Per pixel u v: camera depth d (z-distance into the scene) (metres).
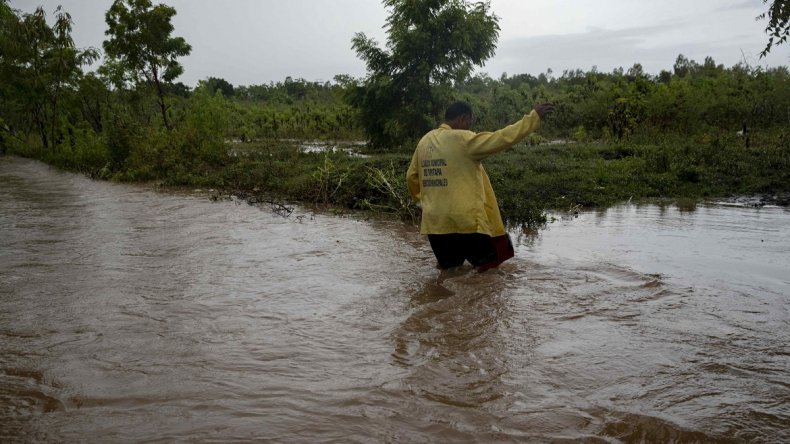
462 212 4.75
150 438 2.23
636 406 2.46
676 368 2.84
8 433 2.27
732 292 4.12
